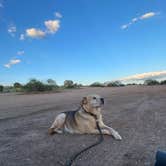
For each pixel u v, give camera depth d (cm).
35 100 550
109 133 165
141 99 439
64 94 759
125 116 251
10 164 119
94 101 172
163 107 302
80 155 126
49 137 172
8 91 1112
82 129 175
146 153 124
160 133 166
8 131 201
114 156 122
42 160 122
